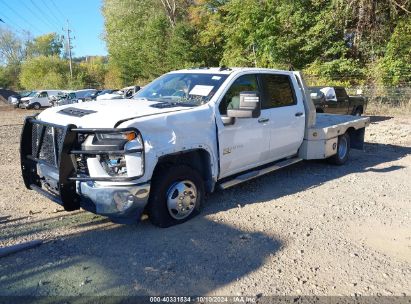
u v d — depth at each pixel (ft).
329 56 76.43
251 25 79.20
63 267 11.90
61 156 13.19
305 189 20.36
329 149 23.68
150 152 13.50
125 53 142.41
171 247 13.30
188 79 18.38
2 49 266.77
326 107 44.52
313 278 11.60
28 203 17.46
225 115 16.61
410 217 16.63
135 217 13.78
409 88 65.41
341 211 17.15
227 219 15.88
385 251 13.47
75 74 184.75
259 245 13.61
